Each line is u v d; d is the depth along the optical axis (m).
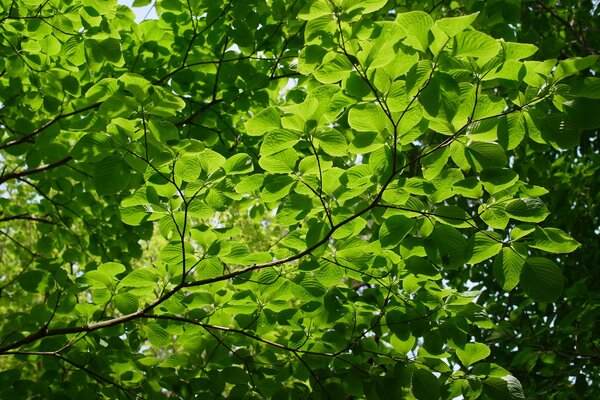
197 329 2.75
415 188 2.12
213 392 2.69
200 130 3.49
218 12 3.39
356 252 2.36
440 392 2.44
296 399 2.66
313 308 2.57
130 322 2.85
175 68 3.67
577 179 4.84
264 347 2.92
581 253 4.40
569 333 3.82
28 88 3.76
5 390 2.78
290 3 3.50
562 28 5.11
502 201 2.04
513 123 1.85
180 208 2.40
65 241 4.44
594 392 4.02
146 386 2.77
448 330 2.40
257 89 3.41
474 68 1.75
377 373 2.59
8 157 5.83
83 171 3.58
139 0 3.31
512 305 4.66
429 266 2.28
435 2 3.89
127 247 4.19
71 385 2.88
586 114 1.73
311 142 1.91
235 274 2.31
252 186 2.28
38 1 2.87
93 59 2.86
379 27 1.72
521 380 4.09
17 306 6.14
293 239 2.37
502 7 3.22
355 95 1.87
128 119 1.99
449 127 1.91
